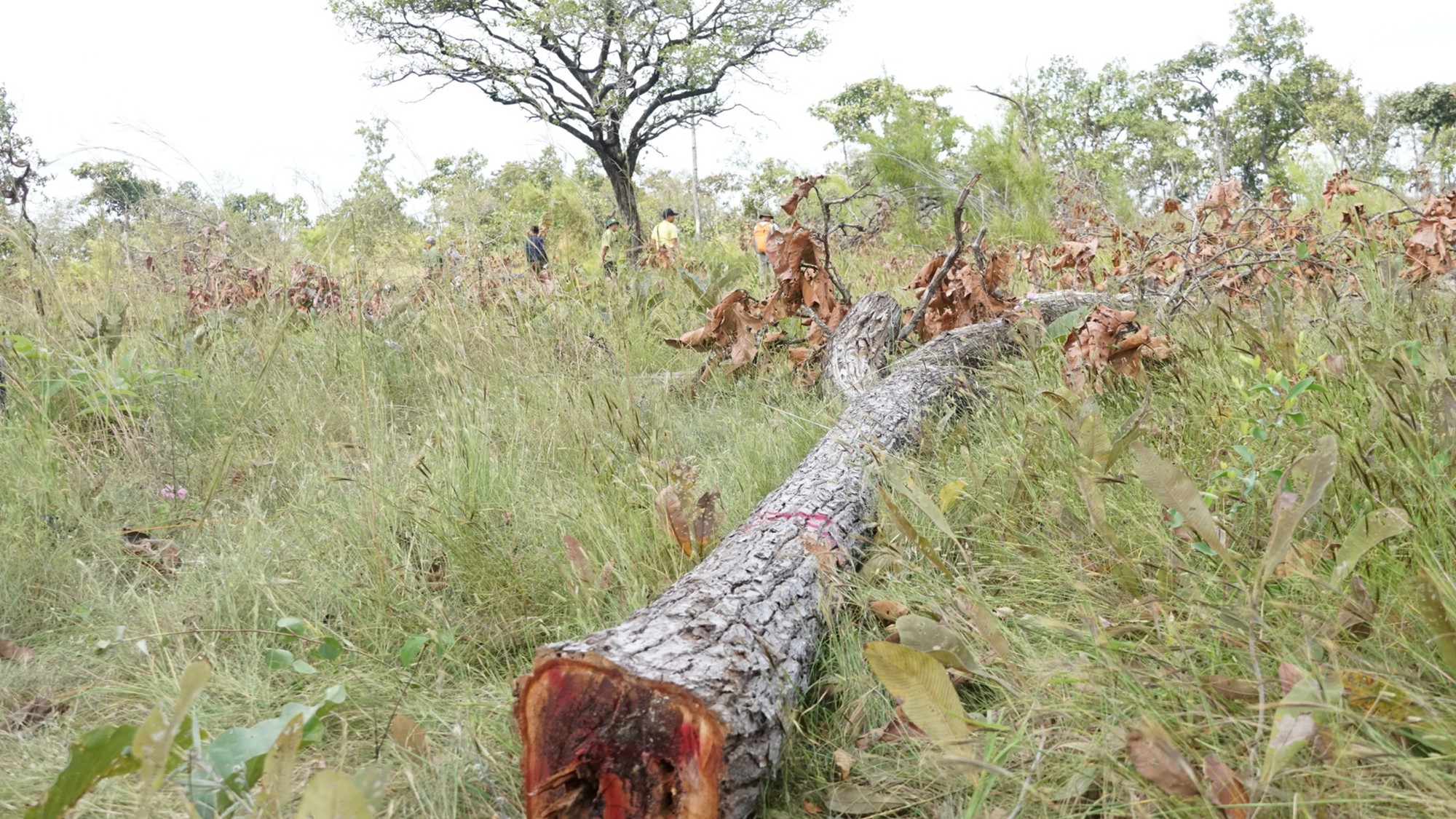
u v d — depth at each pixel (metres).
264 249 6.05
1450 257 4.66
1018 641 2.20
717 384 5.32
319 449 4.22
